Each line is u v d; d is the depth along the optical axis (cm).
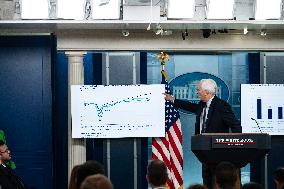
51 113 1356
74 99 1289
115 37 1287
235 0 1238
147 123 1294
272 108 1316
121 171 1335
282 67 1348
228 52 1347
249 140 880
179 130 1287
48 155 1355
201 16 1238
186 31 1269
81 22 1212
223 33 1301
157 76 1360
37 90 1358
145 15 1217
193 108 1223
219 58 1368
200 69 1368
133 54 1337
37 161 1355
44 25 1238
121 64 1335
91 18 1217
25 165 1355
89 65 1359
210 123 1092
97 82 1330
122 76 1336
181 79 1365
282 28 1283
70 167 1303
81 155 1304
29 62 1357
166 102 1289
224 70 1368
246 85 1311
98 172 754
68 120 1310
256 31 1305
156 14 1219
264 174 1350
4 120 1356
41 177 1357
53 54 1371
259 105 1314
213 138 879
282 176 903
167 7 1216
